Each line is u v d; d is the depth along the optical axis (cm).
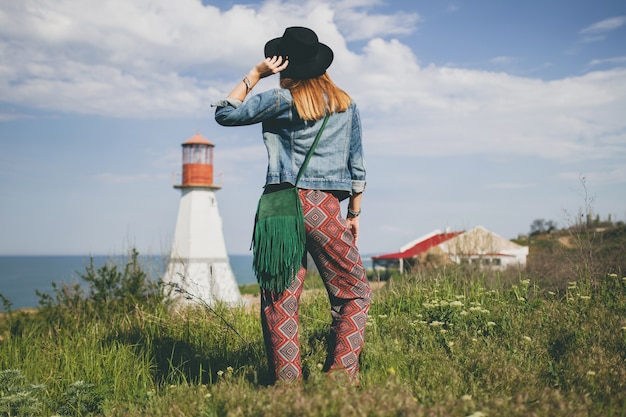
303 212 322
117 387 447
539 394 285
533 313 507
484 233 1291
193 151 3541
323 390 276
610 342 406
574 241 924
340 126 331
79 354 541
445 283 684
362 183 345
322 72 336
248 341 522
